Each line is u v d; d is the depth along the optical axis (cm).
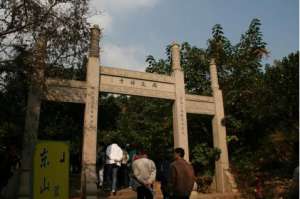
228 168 1471
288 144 1284
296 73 1423
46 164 695
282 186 1260
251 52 1781
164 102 1839
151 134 1744
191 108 1480
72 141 1914
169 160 1041
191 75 1805
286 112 1405
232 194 1351
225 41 1848
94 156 1170
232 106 1633
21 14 902
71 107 1733
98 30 1325
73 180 1862
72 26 949
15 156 1021
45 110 1591
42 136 1684
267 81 1571
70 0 967
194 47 1864
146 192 855
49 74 991
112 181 1209
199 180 1519
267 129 1488
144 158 883
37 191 671
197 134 1702
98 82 1266
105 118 2003
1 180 988
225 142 1505
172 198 690
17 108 1073
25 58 906
